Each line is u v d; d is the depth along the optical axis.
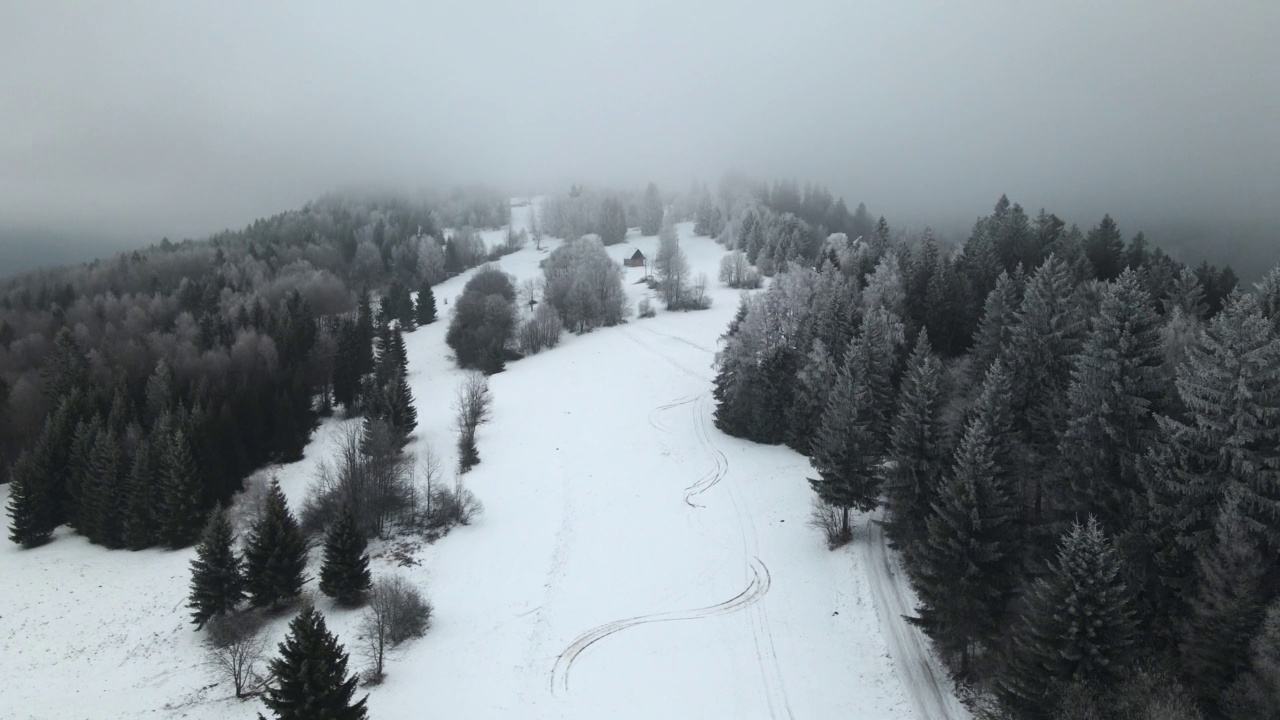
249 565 56.84
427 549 65.38
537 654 49.81
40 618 58.84
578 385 108.75
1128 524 39.66
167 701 46.88
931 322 80.31
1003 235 105.06
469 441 85.94
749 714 42.38
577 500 72.69
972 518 40.12
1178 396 42.47
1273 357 34.69
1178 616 35.00
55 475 78.06
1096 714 30.94
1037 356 54.72
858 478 55.34
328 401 107.69
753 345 80.56
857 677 43.75
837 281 79.75
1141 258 90.00
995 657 39.75
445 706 44.56
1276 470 34.16
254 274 170.50
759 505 66.75
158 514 72.38
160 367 98.56
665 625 51.81
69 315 136.12
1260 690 28.64
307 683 36.72
